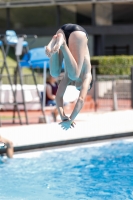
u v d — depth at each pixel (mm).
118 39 87875
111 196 15664
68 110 44562
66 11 72875
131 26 72125
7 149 21562
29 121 36906
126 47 87812
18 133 25484
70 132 25453
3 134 25109
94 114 39625
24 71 61062
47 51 13273
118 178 18141
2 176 18438
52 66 14492
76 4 72438
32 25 72625
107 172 19109
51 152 22797
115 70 62812
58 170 19453
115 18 92562
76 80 15195
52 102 36531
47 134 24906
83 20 75000
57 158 21672
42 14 72438
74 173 18953
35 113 43938
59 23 71875
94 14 71875
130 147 24094
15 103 31766
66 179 18000
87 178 18141
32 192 16156
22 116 40500
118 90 49969
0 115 41312
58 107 15156
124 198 15383
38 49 39562
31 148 22844
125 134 26328
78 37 14297
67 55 13883
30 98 43812
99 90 50875
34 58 38656
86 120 33375
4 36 30281
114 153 22766
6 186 16969
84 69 14891
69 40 14391
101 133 25344
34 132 25766
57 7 71625
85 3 70750
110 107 46312
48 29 71875
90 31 72062
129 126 27859
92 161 21125
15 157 21766
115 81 48844
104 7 74188
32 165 20297
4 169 19594
